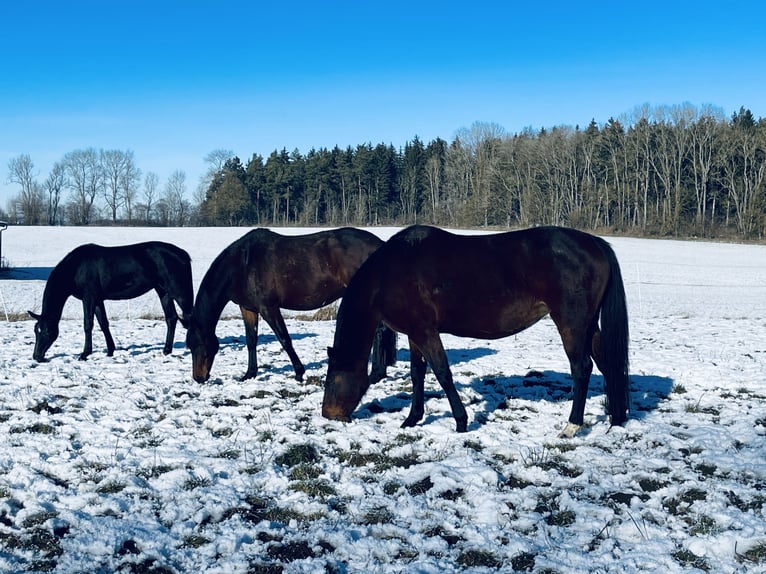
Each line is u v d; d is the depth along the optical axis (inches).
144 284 393.4
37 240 2018.9
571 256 216.2
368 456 212.7
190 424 250.5
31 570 139.2
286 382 322.7
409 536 154.9
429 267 226.4
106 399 283.3
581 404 225.8
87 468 199.6
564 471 199.3
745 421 246.7
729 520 159.2
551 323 592.4
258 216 3823.8
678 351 415.2
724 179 2711.6
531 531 158.7
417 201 3757.4
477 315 225.1
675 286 1099.9
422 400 245.8
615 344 224.4
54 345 443.2
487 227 3107.8
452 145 3656.5
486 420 252.5
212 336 316.2
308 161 3941.9
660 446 218.1
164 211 3784.5
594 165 3070.9
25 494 177.6
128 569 140.7
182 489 183.8
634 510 168.4
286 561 144.6
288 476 194.2
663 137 2795.3
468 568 141.3
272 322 317.4
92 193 3656.5
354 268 307.9
